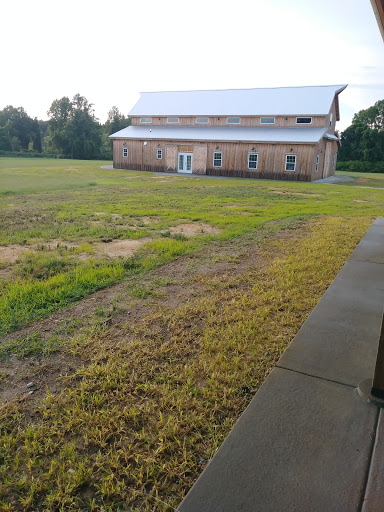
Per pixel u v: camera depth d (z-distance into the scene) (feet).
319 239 22.95
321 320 10.78
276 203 42.80
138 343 10.21
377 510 4.82
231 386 8.41
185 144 95.25
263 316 11.90
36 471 6.17
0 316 11.76
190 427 7.08
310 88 98.27
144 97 115.65
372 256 18.21
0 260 18.30
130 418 7.37
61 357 9.62
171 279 15.69
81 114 197.26
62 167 107.34
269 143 84.94
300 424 6.46
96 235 24.20
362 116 194.49
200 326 11.40
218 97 106.22
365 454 5.77
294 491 5.13
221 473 5.45
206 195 49.03
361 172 148.87
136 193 49.93
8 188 53.93
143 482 5.98
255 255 19.71
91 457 6.45
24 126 224.94
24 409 7.66
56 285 14.65
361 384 7.51
